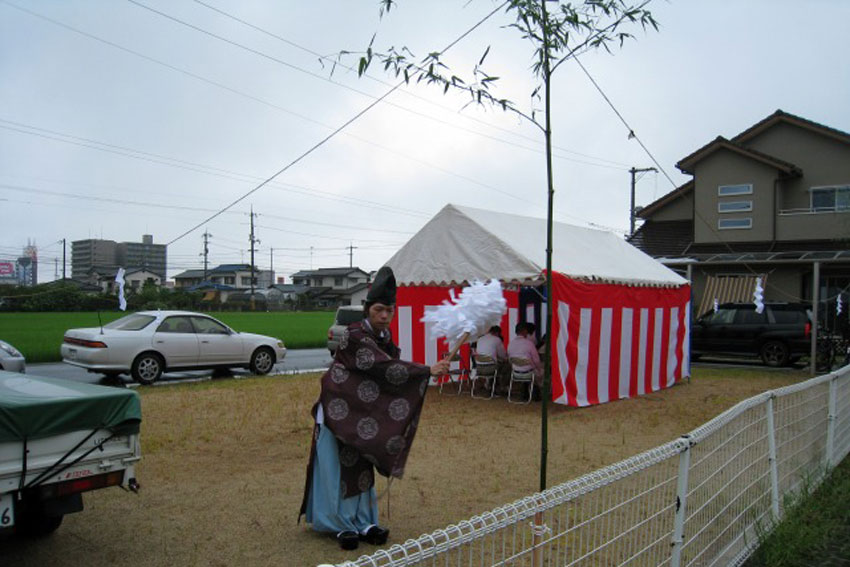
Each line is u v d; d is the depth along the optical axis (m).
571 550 2.63
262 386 11.75
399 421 3.99
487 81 3.99
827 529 4.74
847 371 7.11
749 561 4.19
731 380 13.99
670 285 12.91
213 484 5.60
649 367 12.02
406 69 3.94
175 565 3.91
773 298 20.47
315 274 80.94
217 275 83.06
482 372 10.75
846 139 20.41
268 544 4.22
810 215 20.62
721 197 21.97
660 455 3.01
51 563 3.94
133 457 4.10
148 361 12.11
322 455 4.13
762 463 4.54
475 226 10.29
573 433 7.98
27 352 17.27
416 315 11.55
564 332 9.63
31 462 3.59
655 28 4.00
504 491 5.49
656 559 3.08
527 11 3.99
